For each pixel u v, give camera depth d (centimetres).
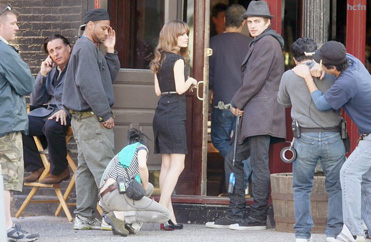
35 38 3091
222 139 2972
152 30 2903
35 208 3066
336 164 2177
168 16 2855
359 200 2167
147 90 2844
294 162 2181
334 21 3316
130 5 2898
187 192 2870
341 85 2095
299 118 2158
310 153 2152
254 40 2595
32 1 3088
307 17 2766
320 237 2425
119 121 2822
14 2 3102
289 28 3381
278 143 2755
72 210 3016
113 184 2409
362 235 2172
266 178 2583
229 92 2917
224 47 2931
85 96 2495
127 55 2891
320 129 2144
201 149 2866
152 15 2906
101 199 2428
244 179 2823
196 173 2873
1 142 2169
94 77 2502
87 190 2597
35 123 2816
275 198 2573
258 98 2561
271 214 2756
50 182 2838
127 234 2409
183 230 2591
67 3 3058
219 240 2322
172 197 2792
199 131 2866
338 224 2233
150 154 2838
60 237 2383
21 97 2212
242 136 2573
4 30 2198
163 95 2586
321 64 2127
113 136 2584
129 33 2895
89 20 2580
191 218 2777
